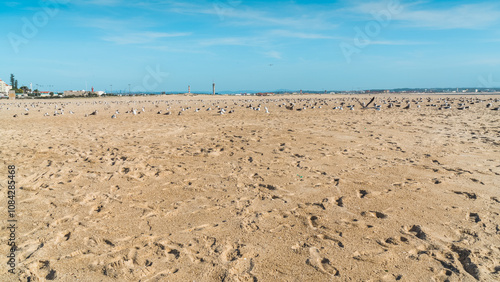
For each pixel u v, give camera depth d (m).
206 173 9.20
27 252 5.03
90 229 5.80
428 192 7.46
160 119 24.50
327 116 25.53
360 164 9.93
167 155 11.41
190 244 5.25
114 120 24.00
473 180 8.27
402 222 5.96
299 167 9.65
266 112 29.34
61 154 11.77
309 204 6.85
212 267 4.60
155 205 6.91
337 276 4.38
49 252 5.02
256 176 8.80
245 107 38.03
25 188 8.02
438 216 6.20
